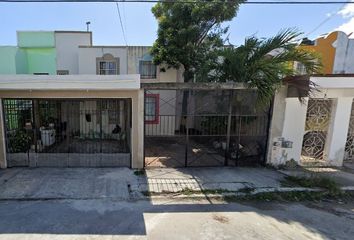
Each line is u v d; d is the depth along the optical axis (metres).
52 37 14.71
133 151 7.09
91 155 7.11
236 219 4.59
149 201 5.26
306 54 7.22
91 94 6.73
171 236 3.94
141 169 7.11
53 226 4.12
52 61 14.98
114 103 8.67
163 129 12.55
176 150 9.53
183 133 11.41
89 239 3.79
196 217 4.62
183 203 5.21
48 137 7.80
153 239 3.84
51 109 8.09
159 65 12.46
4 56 13.69
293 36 7.29
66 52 14.46
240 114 7.71
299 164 7.96
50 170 6.79
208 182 6.32
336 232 4.23
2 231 3.93
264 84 6.75
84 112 8.65
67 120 8.26
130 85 6.53
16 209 4.70
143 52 12.98
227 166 7.64
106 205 5.00
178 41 10.28
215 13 9.70
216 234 4.04
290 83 7.09
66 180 6.12
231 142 8.30
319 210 5.10
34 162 7.00
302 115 7.70
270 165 7.67
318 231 4.24
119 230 4.07
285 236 4.05
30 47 14.73
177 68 11.56
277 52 7.94
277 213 4.89
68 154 7.05
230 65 7.59
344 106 7.83
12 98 6.61
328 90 7.57
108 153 7.18
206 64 8.30
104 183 6.02
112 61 12.95
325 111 7.99
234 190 5.90
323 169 7.73
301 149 7.95
